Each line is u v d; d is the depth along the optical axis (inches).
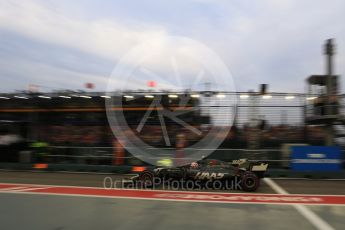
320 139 845.2
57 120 916.0
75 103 910.4
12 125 927.0
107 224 351.6
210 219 373.4
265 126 855.7
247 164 584.4
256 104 864.3
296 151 732.0
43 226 344.8
